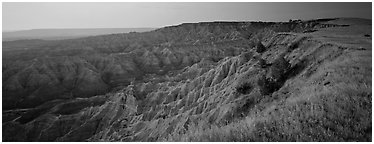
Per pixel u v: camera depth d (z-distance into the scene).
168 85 69.12
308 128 9.45
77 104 79.88
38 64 123.56
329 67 19.81
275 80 25.45
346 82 14.23
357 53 22.39
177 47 149.12
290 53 35.94
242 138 9.78
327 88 13.61
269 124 10.48
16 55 158.88
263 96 20.42
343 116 9.89
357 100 10.86
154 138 28.08
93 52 181.25
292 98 14.69
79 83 115.44
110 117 55.62
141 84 73.94
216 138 10.41
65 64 126.19
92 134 53.16
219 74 46.78
